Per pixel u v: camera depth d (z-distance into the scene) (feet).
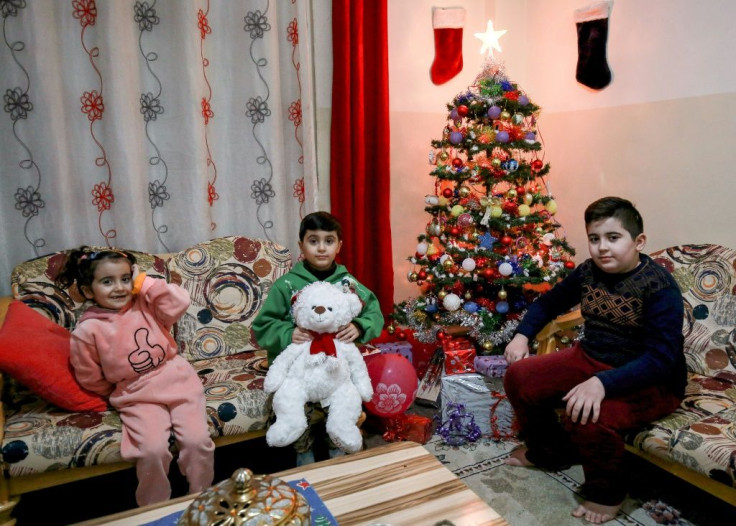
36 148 6.10
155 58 6.68
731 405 5.06
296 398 5.04
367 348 6.70
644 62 7.51
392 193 8.92
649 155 7.57
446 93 9.18
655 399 4.94
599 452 4.82
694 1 6.77
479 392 6.53
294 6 7.36
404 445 4.38
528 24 9.56
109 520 3.45
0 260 6.20
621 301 5.16
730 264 5.84
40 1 5.87
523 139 7.28
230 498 2.73
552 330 6.35
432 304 7.57
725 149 6.58
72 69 6.23
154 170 6.90
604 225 5.07
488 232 7.45
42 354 4.79
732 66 6.41
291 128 7.74
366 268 8.53
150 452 4.60
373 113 8.17
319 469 4.00
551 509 5.16
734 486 4.11
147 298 5.26
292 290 5.71
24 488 4.46
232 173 7.47
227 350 6.64
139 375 5.06
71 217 6.43
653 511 5.00
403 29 8.59
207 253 6.75
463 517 3.42
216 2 7.04
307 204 7.89
